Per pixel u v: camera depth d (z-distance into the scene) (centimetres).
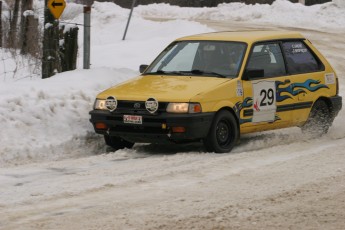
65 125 1414
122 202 938
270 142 1407
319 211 898
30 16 2361
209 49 1391
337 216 877
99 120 1309
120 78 1747
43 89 1544
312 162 1195
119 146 1370
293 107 1429
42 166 1195
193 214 881
